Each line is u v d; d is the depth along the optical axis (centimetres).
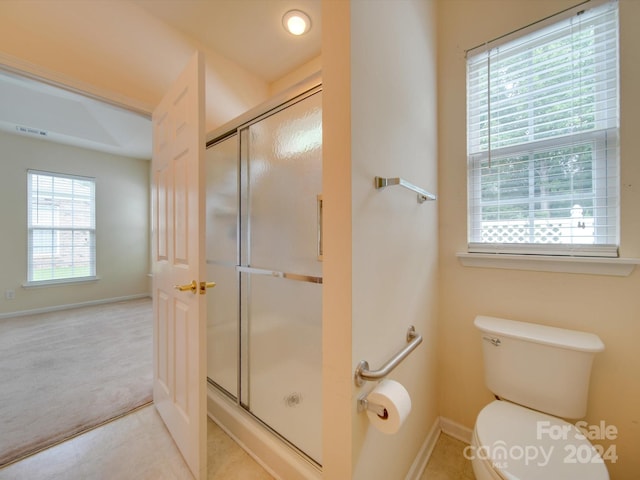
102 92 154
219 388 173
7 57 128
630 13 110
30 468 129
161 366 160
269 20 179
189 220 122
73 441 146
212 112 204
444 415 156
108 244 457
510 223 138
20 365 232
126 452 138
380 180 95
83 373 218
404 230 115
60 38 142
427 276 139
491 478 88
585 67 120
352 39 82
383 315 99
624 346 113
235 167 163
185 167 126
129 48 164
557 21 124
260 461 133
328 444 88
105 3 156
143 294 496
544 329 124
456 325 151
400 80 111
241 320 158
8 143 370
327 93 86
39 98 309
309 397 123
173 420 142
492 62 141
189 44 190
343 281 83
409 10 120
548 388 114
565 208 125
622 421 113
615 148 115
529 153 133
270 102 139
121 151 449
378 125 95
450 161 151
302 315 126
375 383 94
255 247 150
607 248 116
